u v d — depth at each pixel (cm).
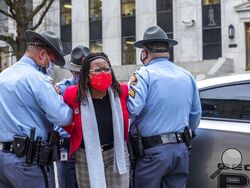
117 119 352
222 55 2666
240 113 410
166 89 381
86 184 361
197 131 414
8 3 1672
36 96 335
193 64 2517
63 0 3186
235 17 2627
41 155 339
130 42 2973
